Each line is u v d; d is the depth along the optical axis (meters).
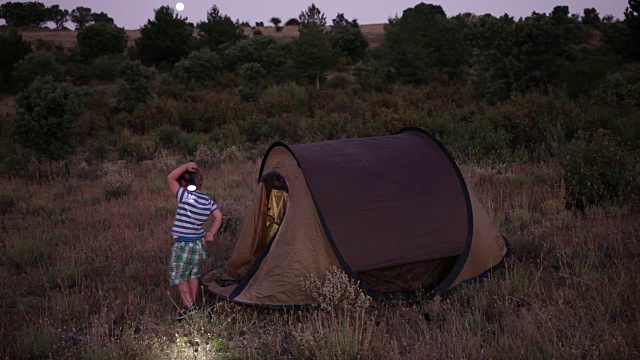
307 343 4.54
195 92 30.58
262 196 6.51
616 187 8.76
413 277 5.80
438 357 4.35
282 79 42.44
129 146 16.86
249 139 19.86
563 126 14.02
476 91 26.14
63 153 14.68
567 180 9.06
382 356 4.43
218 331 5.00
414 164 6.18
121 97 26.83
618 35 43.31
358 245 5.49
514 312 5.14
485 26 25.81
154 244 7.65
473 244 5.99
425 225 5.79
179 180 5.57
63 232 8.34
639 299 4.91
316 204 5.58
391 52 41.84
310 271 5.45
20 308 5.63
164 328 4.99
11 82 38.84
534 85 24.83
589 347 4.23
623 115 15.36
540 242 7.03
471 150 12.83
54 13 107.50
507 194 9.52
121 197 11.20
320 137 16.92
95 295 6.00
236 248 6.50
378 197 5.79
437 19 47.25
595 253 6.41
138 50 51.72
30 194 11.64
